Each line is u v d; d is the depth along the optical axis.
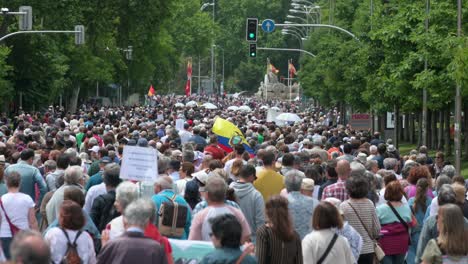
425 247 11.09
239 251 9.35
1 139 29.95
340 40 68.06
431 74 38.94
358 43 52.94
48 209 14.59
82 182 14.84
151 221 10.32
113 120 60.44
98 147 24.89
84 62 80.19
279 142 27.00
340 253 11.10
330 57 66.75
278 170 19.73
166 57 119.38
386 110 50.84
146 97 129.38
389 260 14.41
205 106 92.25
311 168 16.53
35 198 17.83
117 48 86.00
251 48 58.75
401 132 67.88
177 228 12.99
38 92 74.44
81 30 51.22
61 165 18.28
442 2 38.56
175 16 139.88
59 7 63.38
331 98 74.81
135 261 9.46
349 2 69.50
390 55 44.19
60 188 14.62
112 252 9.52
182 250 11.33
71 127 41.66
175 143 25.47
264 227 10.87
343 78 64.56
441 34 38.50
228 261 9.26
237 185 13.81
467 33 38.06
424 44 38.88
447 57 36.72
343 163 14.94
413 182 16.72
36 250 6.94
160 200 13.09
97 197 14.04
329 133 38.16
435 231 12.08
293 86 174.38
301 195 13.48
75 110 87.94
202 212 11.82
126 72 99.81
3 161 19.08
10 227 14.12
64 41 75.12
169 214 12.95
